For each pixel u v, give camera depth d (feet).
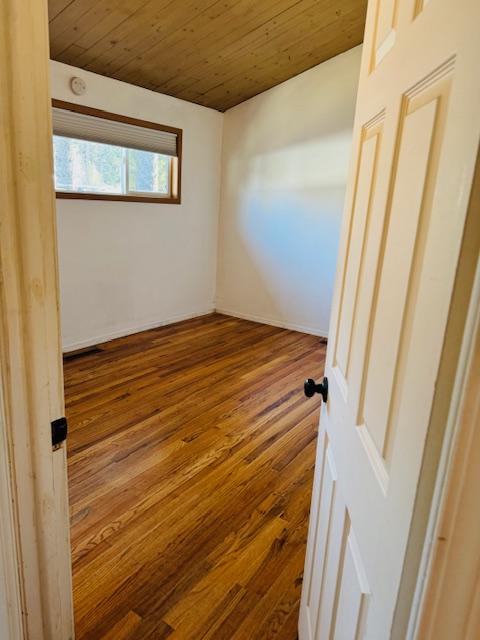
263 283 16.03
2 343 2.30
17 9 1.98
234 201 16.15
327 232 14.11
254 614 4.68
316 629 3.59
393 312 2.08
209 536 5.74
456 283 1.35
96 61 10.73
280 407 9.45
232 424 8.67
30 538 2.76
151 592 4.88
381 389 2.19
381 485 2.06
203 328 15.37
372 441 2.30
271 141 14.67
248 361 12.21
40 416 2.57
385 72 2.47
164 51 10.71
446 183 1.47
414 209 1.86
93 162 12.08
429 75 1.75
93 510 6.12
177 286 15.66
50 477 2.75
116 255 13.14
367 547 2.24
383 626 1.87
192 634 4.44
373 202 2.60
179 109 13.96
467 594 1.37
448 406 1.41
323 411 3.91
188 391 10.12
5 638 2.84
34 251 2.31
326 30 10.85
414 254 1.84
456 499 1.35
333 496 3.25
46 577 2.93
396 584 1.73
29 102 2.11
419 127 1.85
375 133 2.68
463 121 1.37
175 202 14.61
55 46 9.84
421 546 1.59
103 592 4.85
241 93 14.16
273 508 6.32
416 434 1.60
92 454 7.46
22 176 2.16
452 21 1.52
